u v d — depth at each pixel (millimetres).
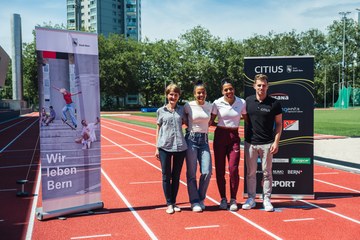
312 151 6566
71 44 5496
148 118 39125
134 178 8453
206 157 5863
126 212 5840
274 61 6531
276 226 5164
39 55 5223
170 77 69938
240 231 4965
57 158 5547
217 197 6793
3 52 41375
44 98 5340
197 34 70000
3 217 5617
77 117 5680
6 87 83750
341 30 79562
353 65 79812
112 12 117438
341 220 5422
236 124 5875
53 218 5516
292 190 6641
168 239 4695
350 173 8945
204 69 66188
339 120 30703
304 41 80500
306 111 6551
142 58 72625
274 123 6203
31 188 7586
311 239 4672
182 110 5828
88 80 5723
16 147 14805
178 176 5824
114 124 29094
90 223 5320
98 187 6035
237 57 68250
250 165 6020
